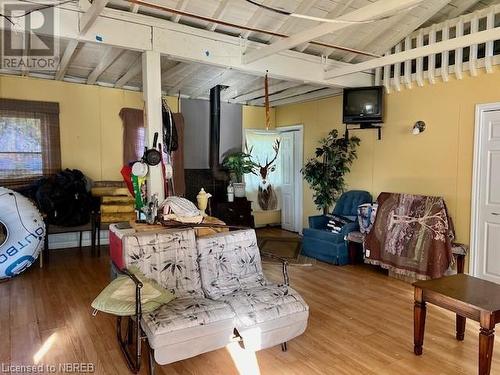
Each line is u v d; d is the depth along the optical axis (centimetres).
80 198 520
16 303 357
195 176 665
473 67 409
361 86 512
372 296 383
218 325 238
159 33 358
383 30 444
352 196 550
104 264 487
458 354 268
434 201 430
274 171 729
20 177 525
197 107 671
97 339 287
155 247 276
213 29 392
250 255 307
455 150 438
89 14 292
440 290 252
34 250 436
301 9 385
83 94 568
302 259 524
